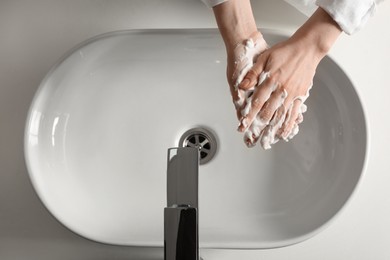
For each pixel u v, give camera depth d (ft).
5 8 2.56
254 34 2.03
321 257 2.48
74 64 2.28
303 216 2.23
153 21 2.53
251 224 2.27
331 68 2.20
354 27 1.98
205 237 2.20
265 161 2.36
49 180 2.24
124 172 2.38
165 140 2.40
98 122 2.40
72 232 2.37
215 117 2.41
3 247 2.53
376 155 2.49
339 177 2.22
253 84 1.98
